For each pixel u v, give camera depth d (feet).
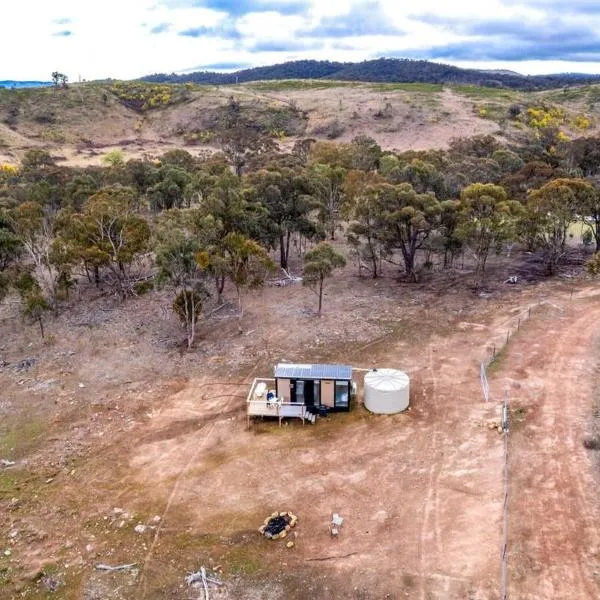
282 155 345.10
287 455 82.33
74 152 463.83
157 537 67.62
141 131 541.34
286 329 128.88
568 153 296.92
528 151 315.37
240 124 484.33
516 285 151.64
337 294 151.64
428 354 112.16
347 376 91.45
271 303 147.13
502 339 116.06
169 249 120.16
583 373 99.19
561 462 75.61
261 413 90.53
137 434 90.89
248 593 59.00
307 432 88.07
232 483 76.84
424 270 169.37
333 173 219.82
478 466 76.33
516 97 545.03
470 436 83.25
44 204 221.25
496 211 144.46
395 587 58.44
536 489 70.95
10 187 249.96
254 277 138.92
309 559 62.85
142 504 73.67
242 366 112.47
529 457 77.15
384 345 117.70
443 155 274.98
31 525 70.90
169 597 59.16
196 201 212.02
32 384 110.42
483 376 99.76
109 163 395.96
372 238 162.09
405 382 91.91
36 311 134.82
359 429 87.76
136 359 119.14
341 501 71.82
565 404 89.66
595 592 56.08
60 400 103.24
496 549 62.13
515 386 96.22
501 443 80.79
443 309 136.46
